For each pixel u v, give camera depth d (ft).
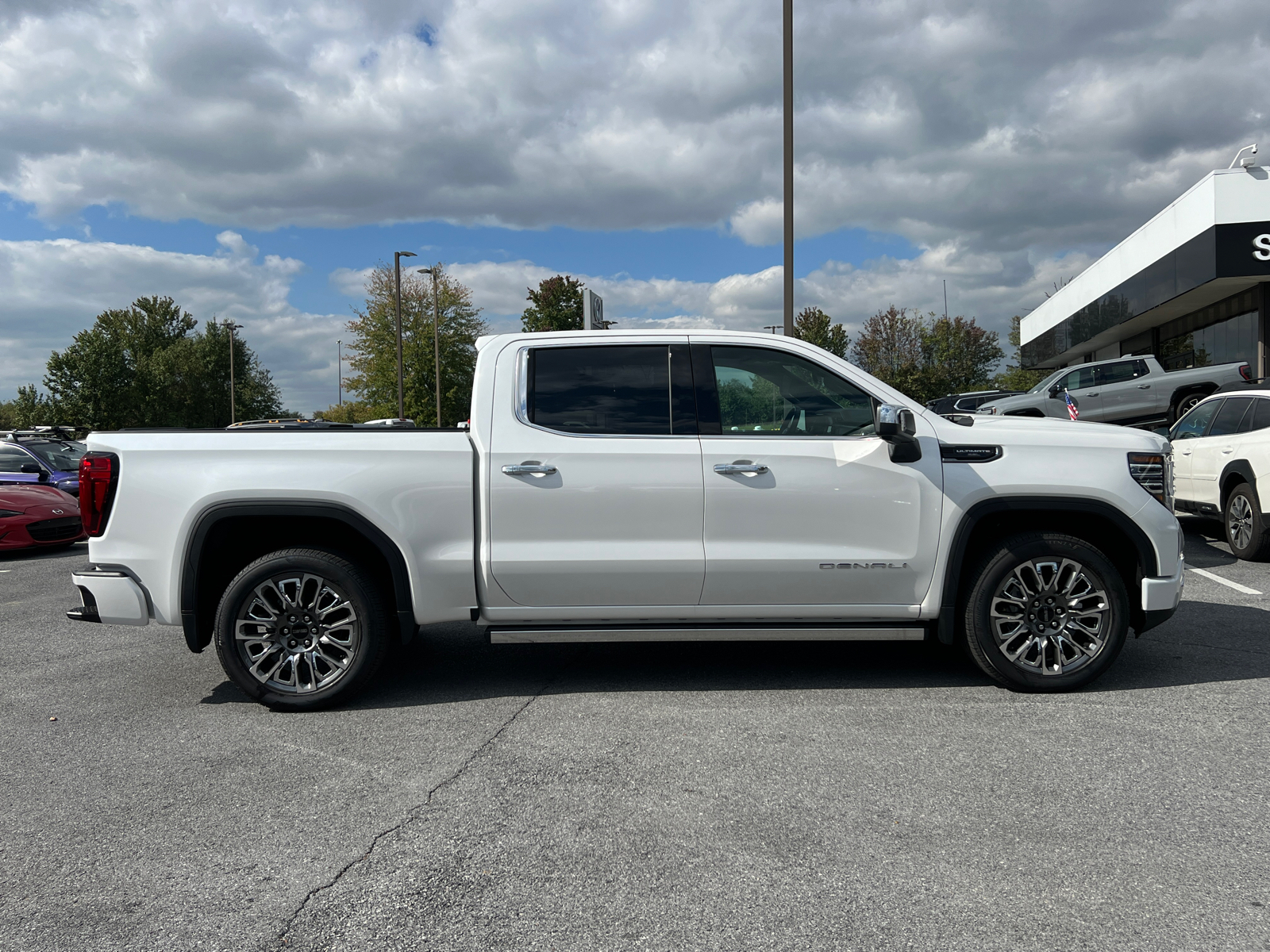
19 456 47.96
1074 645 14.67
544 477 14.42
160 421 238.89
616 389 14.88
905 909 8.25
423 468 14.42
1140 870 8.90
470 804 10.80
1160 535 14.53
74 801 11.07
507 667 17.01
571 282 233.14
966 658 17.20
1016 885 8.66
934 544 14.53
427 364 195.11
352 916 8.34
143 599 14.34
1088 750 12.15
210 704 15.05
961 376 173.37
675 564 14.42
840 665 16.79
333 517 14.25
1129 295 80.64
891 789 10.96
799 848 9.49
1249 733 12.72
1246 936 7.73
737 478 14.44
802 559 14.46
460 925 8.14
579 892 8.66
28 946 7.91
